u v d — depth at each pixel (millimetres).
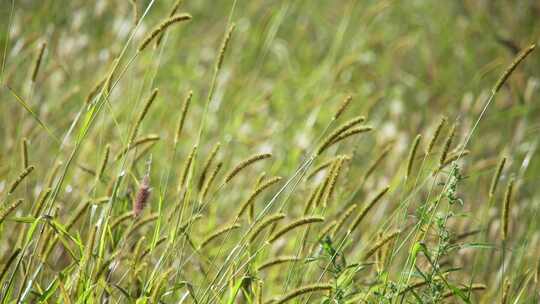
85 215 8648
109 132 11336
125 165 9141
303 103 14203
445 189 7559
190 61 15398
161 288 7250
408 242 9609
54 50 13984
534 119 14648
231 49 16453
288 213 10469
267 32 17031
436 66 16781
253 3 17516
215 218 10289
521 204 11070
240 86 14125
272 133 12625
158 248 9016
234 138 12656
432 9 18047
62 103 11383
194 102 13438
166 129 12633
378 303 7688
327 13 18141
